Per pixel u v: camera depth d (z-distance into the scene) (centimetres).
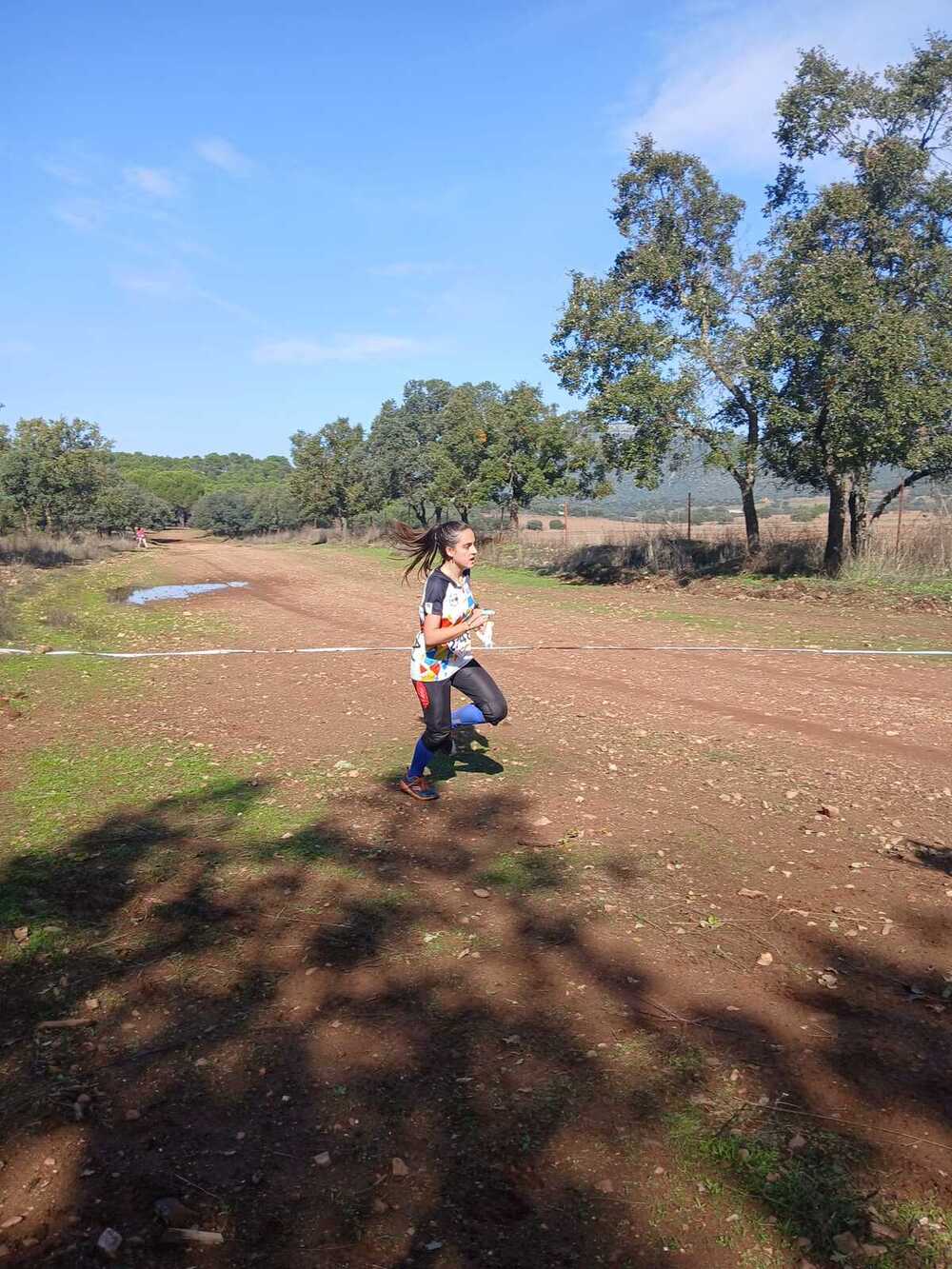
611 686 989
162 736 793
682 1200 262
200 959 405
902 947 403
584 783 633
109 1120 304
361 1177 275
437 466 3528
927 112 1939
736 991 371
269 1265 245
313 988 379
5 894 472
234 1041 344
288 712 884
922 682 989
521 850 517
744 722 816
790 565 2109
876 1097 305
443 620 570
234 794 627
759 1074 317
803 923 425
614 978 382
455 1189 269
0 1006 374
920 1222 252
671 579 2212
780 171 2111
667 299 2317
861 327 1764
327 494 5509
